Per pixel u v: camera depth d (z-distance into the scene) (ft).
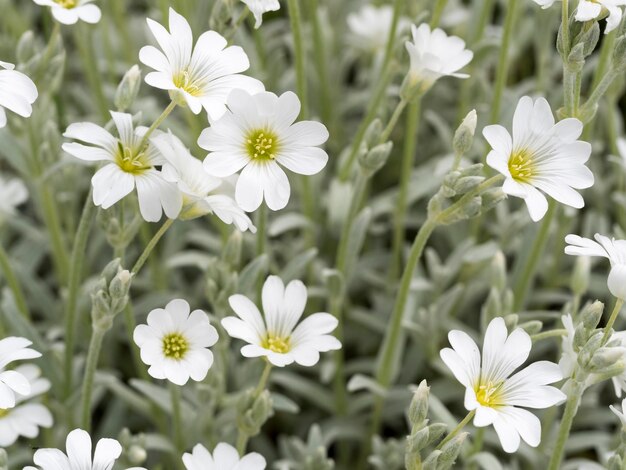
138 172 1.44
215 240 1.76
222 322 1.45
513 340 1.43
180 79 1.45
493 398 1.42
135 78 1.45
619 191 1.77
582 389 1.43
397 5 1.66
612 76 1.48
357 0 1.97
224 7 1.52
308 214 1.74
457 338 1.42
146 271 1.81
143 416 1.73
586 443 1.65
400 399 1.71
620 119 1.94
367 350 1.79
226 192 1.49
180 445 1.61
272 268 1.74
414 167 1.90
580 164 1.44
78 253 1.53
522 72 1.99
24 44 1.59
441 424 1.42
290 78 1.85
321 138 1.45
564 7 1.46
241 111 1.44
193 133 1.67
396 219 1.76
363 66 1.94
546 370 1.42
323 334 1.47
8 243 1.86
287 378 1.70
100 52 1.90
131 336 1.63
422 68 1.54
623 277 1.42
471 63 1.75
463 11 1.89
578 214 1.86
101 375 1.63
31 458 1.64
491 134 1.43
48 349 1.59
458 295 1.71
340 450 1.74
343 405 1.71
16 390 1.42
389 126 1.57
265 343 1.47
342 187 1.74
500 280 1.57
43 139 1.68
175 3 1.62
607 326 1.43
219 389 1.58
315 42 1.78
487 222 1.81
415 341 1.73
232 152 1.44
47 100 1.64
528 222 1.73
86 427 1.52
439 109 1.90
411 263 1.55
